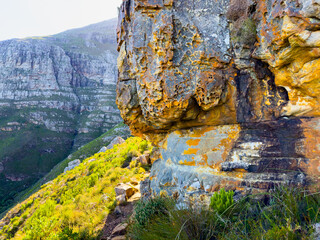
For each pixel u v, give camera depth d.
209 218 2.90
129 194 7.62
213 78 3.55
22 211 14.12
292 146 3.14
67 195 10.83
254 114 3.52
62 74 139.38
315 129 2.98
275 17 2.80
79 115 123.44
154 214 4.08
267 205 2.99
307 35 2.47
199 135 4.29
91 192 9.41
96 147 53.78
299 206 2.47
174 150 4.66
